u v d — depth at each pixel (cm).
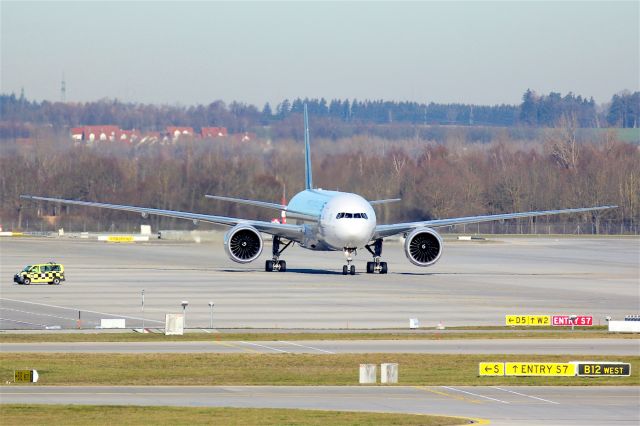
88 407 14838
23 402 15250
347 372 17962
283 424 13750
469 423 13950
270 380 17200
